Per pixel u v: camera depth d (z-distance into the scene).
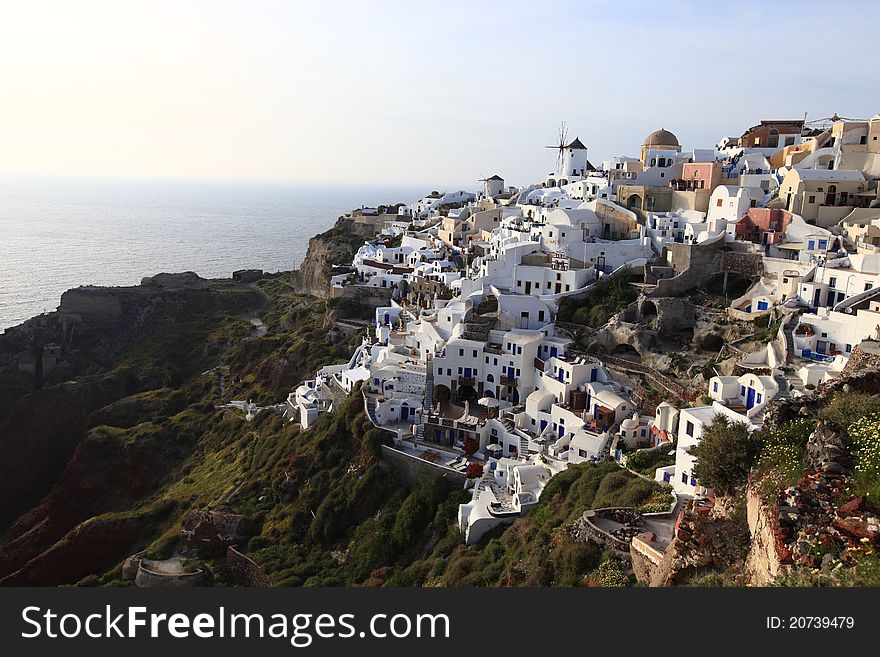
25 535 97.88
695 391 61.84
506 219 113.88
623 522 40.28
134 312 161.62
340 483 71.62
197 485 90.12
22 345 152.62
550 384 72.00
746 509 28.22
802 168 90.19
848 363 47.91
